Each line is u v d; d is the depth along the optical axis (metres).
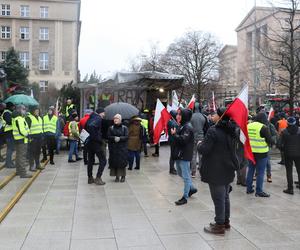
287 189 8.62
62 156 15.09
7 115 11.20
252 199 8.03
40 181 9.94
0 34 48.16
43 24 48.66
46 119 12.78
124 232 5.86
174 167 11.56
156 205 7.48
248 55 39.47
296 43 16.62
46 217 6.66
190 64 39.50
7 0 48.16
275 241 5.47
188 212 6.96
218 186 5.75
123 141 9.82
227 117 5.91
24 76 32.94
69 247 5.24
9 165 11.22
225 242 5.43
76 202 7.72
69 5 48.97
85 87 18.41
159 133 11.25
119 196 8.25
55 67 48.75
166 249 5.17
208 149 5.68
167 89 19.36
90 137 9.44
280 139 8.57
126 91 18.89
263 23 21.98
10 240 5.52
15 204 7.53
